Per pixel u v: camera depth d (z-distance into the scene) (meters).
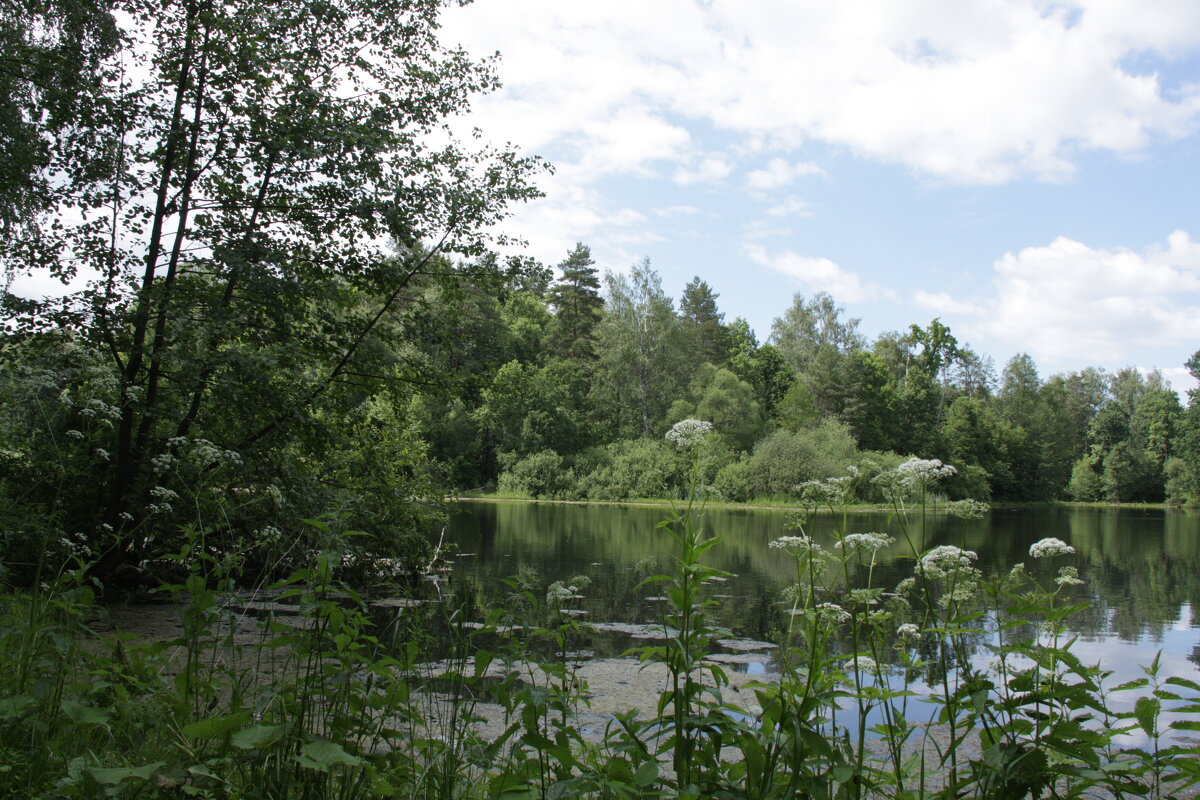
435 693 4.94
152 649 3.21
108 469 9.56
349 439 11.95
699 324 72.38
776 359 71.25
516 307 65.50
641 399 54.34
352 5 10.91
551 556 16.36
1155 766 2.85
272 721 2.75
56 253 9.60
